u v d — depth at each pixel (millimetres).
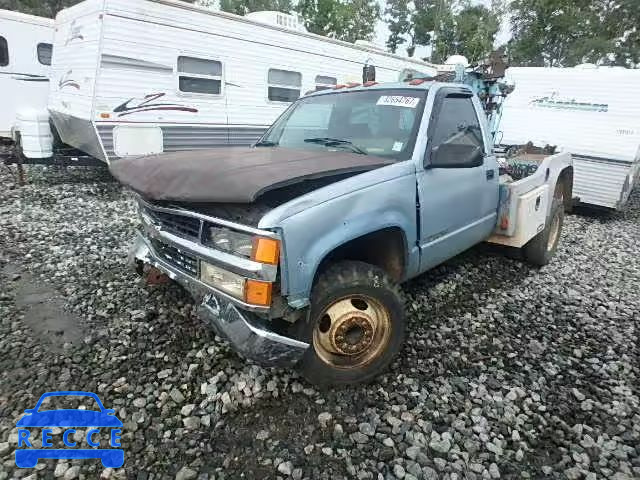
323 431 2432
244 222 2299
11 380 2744
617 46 28031
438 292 4246
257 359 2320
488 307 3990
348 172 2717
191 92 7676
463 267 4930
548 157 4984
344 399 2680
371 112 3523
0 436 2314
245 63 8258
